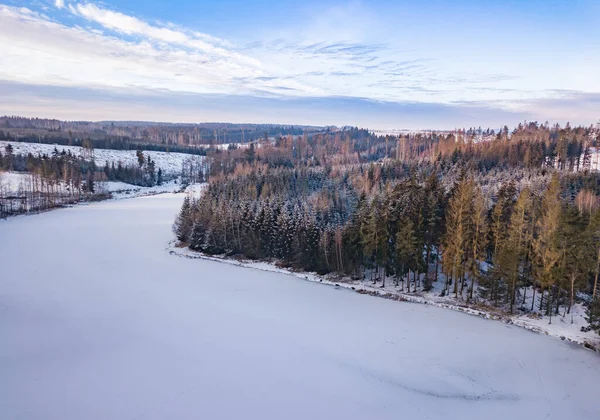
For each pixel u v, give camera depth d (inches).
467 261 2085.4
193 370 1320.1
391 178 4571.9
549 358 1446.9
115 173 7416.3
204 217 3186.5
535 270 1889.8
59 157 6958.7
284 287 2269.9
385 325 1732.3
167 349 1465.3
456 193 2268.7
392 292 2162.9
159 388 1211.2
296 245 2635.3
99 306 1892.2
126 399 1153.4
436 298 2064.5
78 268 2541.8
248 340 1555.1
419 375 1323.8
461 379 1304.1
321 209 3211.1
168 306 1914.4
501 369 1370.6
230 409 1115.3
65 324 1673.2
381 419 1092.5
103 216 4520.2
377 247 2271.2
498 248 2034.9
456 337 1617.9
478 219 2037.4
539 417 1116.5
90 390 1195.9
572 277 1763.0
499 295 1995.6
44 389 1196.5
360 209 2504.9
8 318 1722.4
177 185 7652.6
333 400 1169.4
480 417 1111.0
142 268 2615.7
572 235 1774.1
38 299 1962.4
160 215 4603.8
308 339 1576.0
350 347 1513.3
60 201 5393.7
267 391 1205.7
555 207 1867.6
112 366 1337.4
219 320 1754.4
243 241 2942.9
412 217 2268.7
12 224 3983.8
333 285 2314.2
